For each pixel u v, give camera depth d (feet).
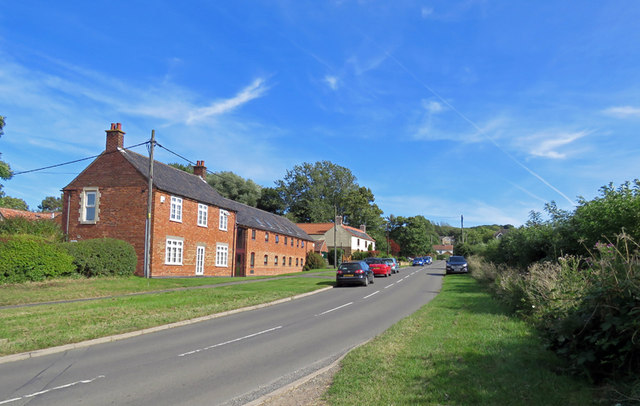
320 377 22.34
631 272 18.57
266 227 141.79
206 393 20.47
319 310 50.49
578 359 18.43
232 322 42.01
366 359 23.99
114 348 30.42
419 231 316.40
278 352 28.99
